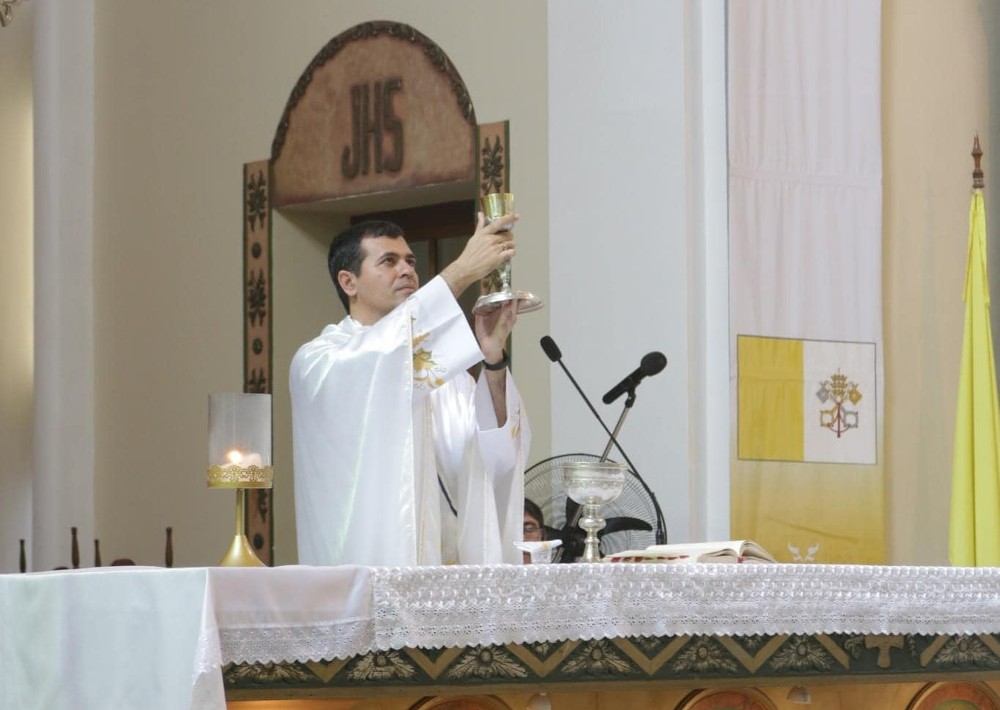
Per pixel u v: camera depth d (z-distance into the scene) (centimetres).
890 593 918
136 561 2228
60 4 2316
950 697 999
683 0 1691
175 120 2222
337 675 753
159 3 2252
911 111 1888
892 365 1833
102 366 2289
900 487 1822
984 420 1747
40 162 2297
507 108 1852
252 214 2117
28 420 2373
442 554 1132
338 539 1044
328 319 2127
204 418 2159
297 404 1081
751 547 975
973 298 1772
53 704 728
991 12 1973
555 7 1806
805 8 1752
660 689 876
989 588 960
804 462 1698
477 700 826
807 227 1728
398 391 1027
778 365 1691
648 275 1694
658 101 1702
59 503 2267
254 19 2136
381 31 1991
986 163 1955
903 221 1862
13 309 2378
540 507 1551
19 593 745
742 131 1689
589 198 1755
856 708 962
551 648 815
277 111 2100
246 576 718
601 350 1723
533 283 1803
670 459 1653
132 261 2262
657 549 990
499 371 1091
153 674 706
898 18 1892
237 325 2130
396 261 1148
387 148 1970
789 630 877
